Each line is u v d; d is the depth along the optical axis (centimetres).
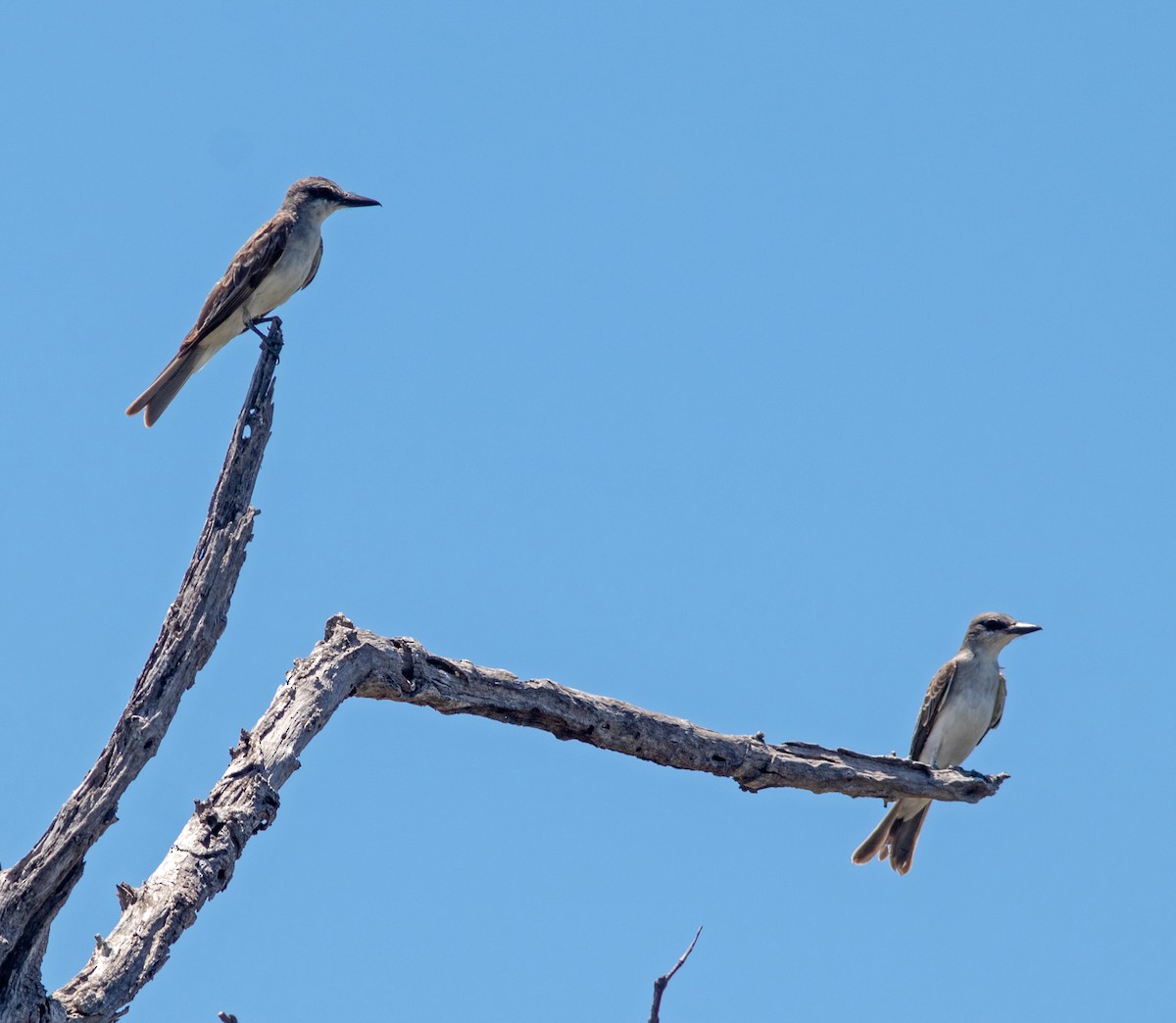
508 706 1393
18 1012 980
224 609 1157
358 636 1321
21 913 997
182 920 1079
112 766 1063
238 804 1160
